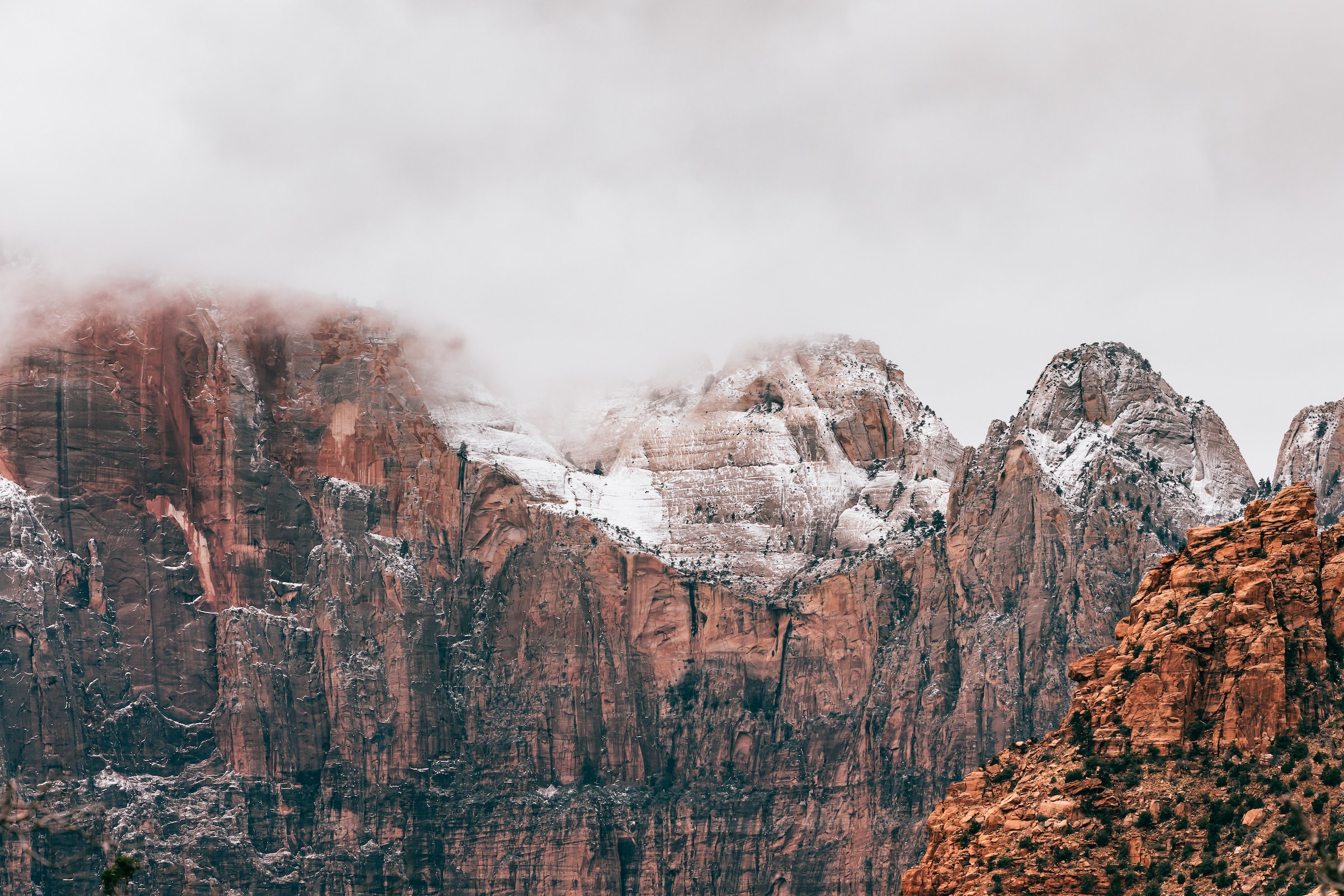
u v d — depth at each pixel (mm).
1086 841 188250
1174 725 192375
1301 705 190750
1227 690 191875
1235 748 190125
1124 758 192875
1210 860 183125
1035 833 189625
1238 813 185625
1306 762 187000
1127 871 185125
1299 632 193625
